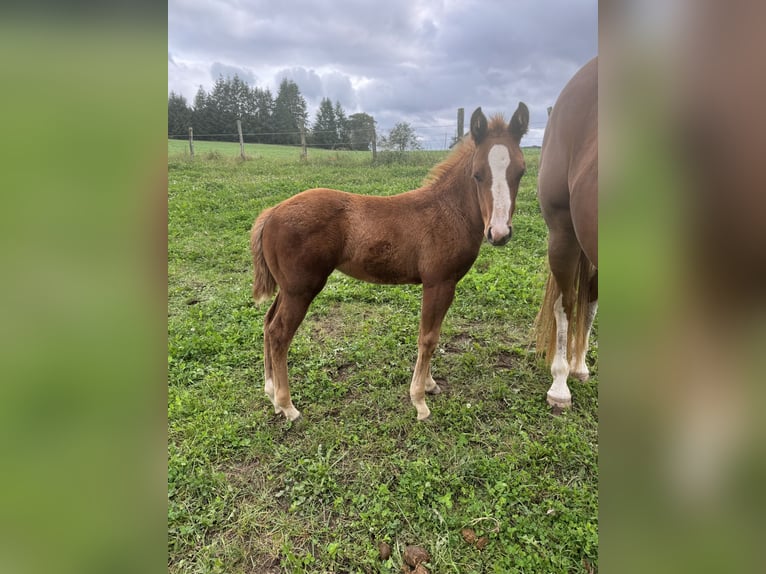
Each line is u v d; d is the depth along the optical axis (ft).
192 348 11.66
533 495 7.18
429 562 6.21
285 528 6.80
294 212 8.64
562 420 9.05
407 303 14.69
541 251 18.92
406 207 9.02
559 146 8.55
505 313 13.58
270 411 9.51
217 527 6.85
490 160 8.05
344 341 12.35
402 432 8.88
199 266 18.17
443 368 11.10
